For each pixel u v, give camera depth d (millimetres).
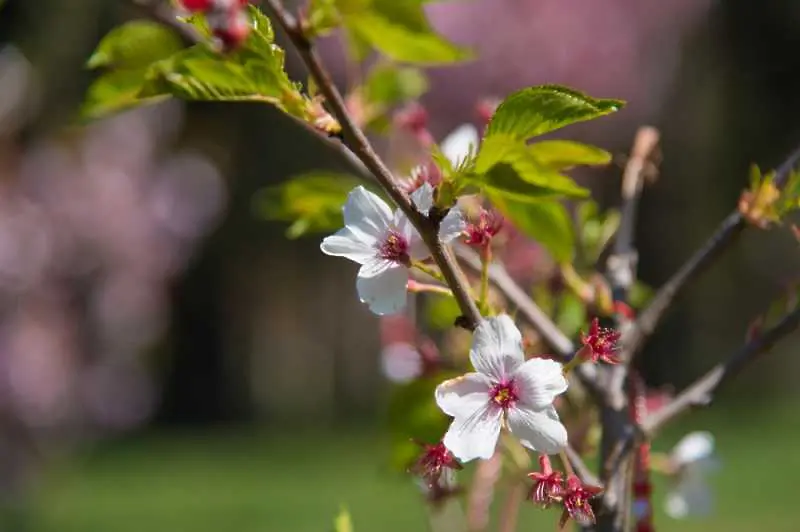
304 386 20719
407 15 2434
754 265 17484
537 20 14367
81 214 14445
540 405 1690
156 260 15789
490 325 1714
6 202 13328
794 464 12406
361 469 13555
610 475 2146
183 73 1773
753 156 16641
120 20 12625
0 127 12750
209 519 11320
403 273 1810
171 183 16141
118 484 13562
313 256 20422
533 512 6984
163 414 20344
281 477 13328
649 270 17000
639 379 2328
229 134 18375
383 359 3098
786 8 15922
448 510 2936
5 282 13258
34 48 12641
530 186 1771
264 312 20844
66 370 14000
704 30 15727
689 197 16859
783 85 16297
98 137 15219
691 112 16016
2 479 12680
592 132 14484
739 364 2264
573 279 2576
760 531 9477
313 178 2766
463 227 1761
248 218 19344
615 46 14781
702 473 2557
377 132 3154
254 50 1763
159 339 18453
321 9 1772
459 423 1698
